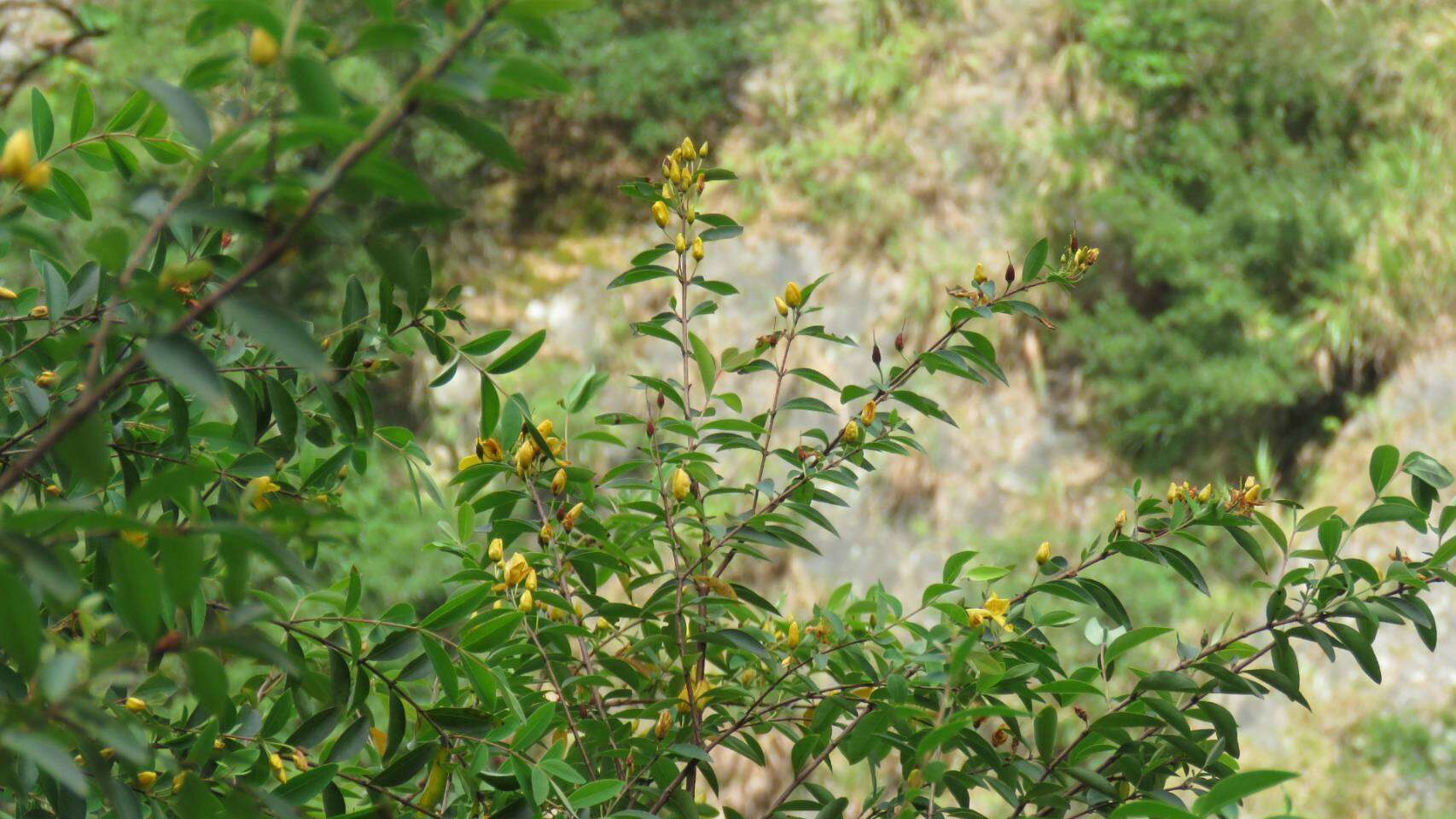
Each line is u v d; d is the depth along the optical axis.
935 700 1.48
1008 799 1.45
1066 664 4.09
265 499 1.36
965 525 4.71
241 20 1.02
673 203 1.57
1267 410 4.84
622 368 5.08
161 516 1.38
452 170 5.13
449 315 1.44
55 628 1.36
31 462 0.99
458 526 1.54
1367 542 4.38
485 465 1.48
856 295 5.25
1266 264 4.94
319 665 1.49
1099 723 1.46
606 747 1.52
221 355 1.39
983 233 5.30
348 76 3.78
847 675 1.52
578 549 1.50
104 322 1.04
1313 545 4.37
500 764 1.43
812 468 1.55
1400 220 4.91
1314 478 4.68
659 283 5.30
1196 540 1.54
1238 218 4.96
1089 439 4.88
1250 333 4.78
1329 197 4.96
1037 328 5.04
